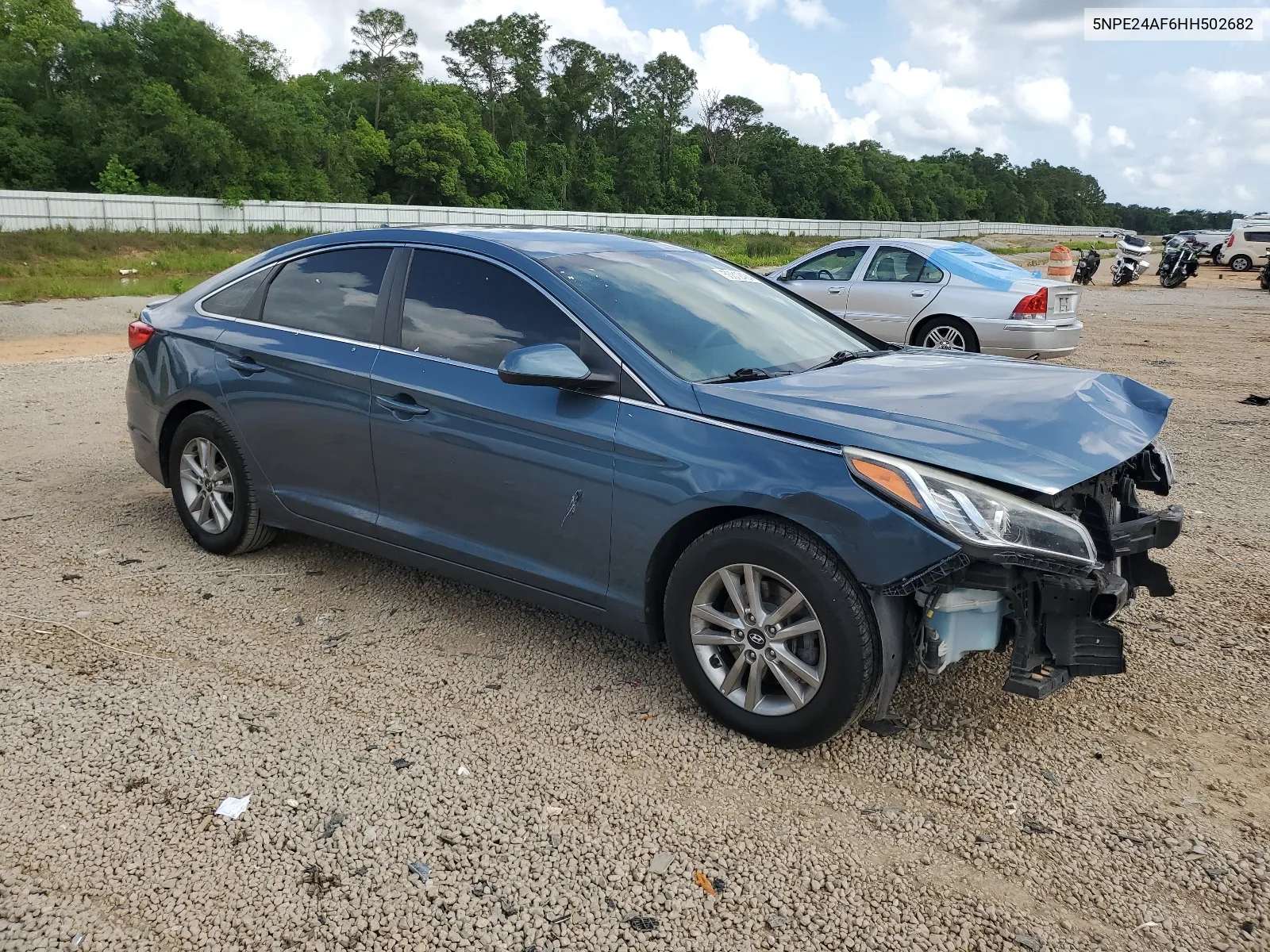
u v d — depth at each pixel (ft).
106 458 22.54
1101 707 11.70
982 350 35.24
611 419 11.24
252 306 15.64
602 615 11.80
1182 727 11.23
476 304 12.90
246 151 209.05
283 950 7.68
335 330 14.30
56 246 135.95
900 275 37.29
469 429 12.42
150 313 17.37
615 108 383.24
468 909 8.16
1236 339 48.83
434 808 9.53
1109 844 9.14
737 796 9.85
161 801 9.52
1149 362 40.11
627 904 8.26
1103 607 9.52
